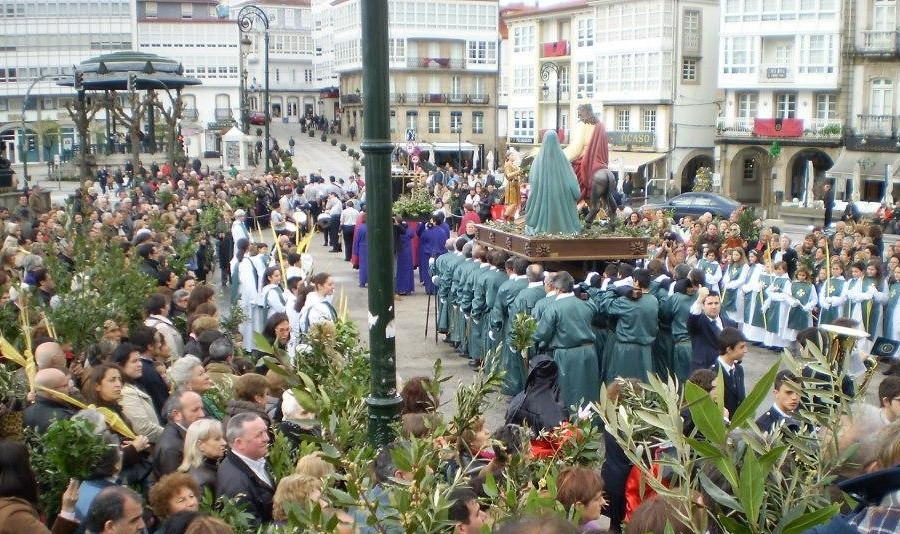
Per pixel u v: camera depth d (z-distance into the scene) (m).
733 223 23.92
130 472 7.11
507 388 13.59
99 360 8.87
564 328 11.97
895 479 2.86
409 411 7.19
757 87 55.38
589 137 16.12
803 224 45.22
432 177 43.41
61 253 16.23
